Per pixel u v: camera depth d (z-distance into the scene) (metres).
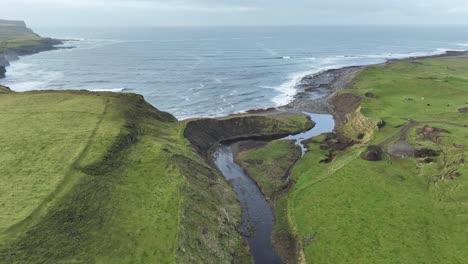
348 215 49.59
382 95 102.56
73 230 39.56
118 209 44.22
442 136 66.75
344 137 80.00
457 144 62.75
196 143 74.19
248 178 65.19
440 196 50.97
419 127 72.69
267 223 51.97
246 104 118.75
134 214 43.84
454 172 54.59
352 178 57.88
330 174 60.22
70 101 72.56
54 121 62.06
